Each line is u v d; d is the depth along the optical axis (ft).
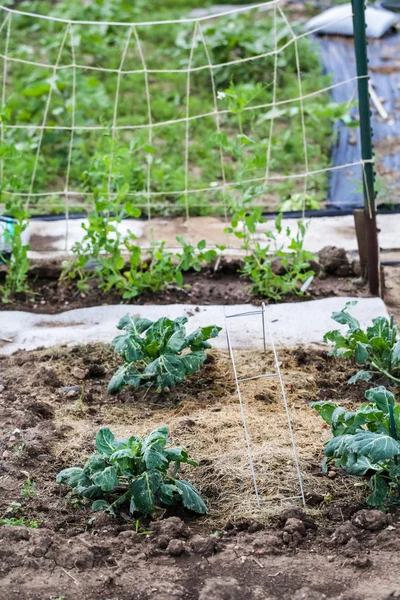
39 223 28.37
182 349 18.98
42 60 41.83
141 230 27.86
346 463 15.49
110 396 19.36
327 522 15.17
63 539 14.67
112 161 23.76
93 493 15.71
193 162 32.83
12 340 21.77
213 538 14.61
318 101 36.22
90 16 45.57
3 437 17.49
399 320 22.36
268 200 30.04
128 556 14.34
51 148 33.17
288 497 15.78
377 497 15.46
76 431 17.89
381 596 13.41
